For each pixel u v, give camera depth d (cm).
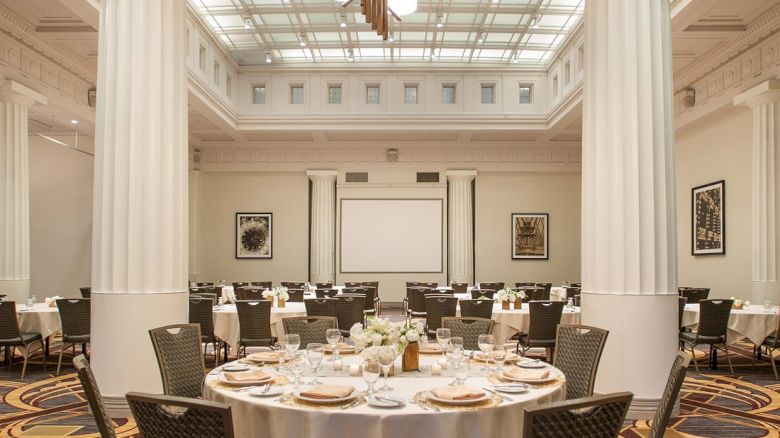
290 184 1717
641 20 564
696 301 965
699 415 553
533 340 721
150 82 570
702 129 1227
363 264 1698
